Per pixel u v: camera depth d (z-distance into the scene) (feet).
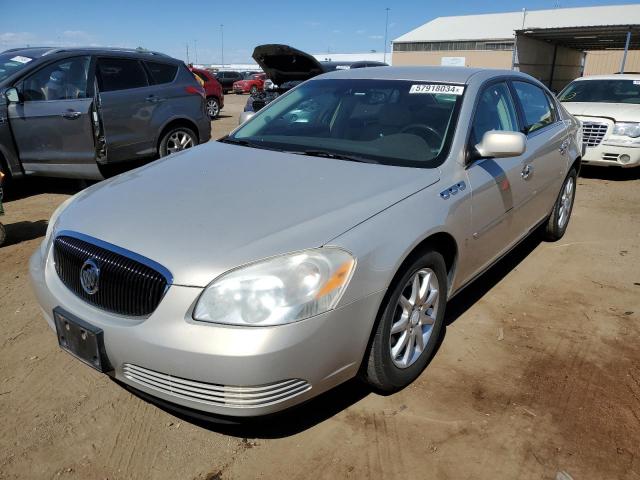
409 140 10.25
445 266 9.41
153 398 7.45
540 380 9.37
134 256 7.11
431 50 145.38
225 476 7.27
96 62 20.97
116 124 20.90
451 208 9.07
